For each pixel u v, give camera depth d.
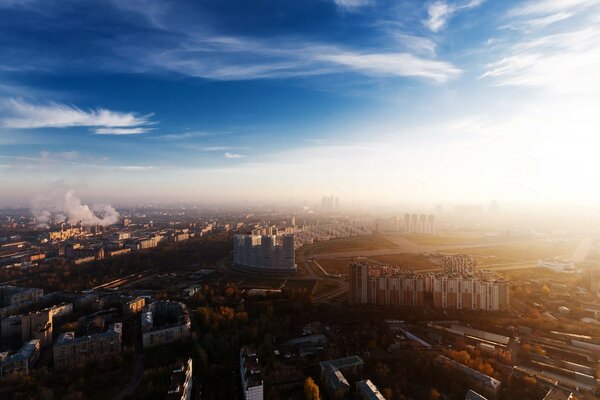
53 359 199.38
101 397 166.88
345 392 161.62
